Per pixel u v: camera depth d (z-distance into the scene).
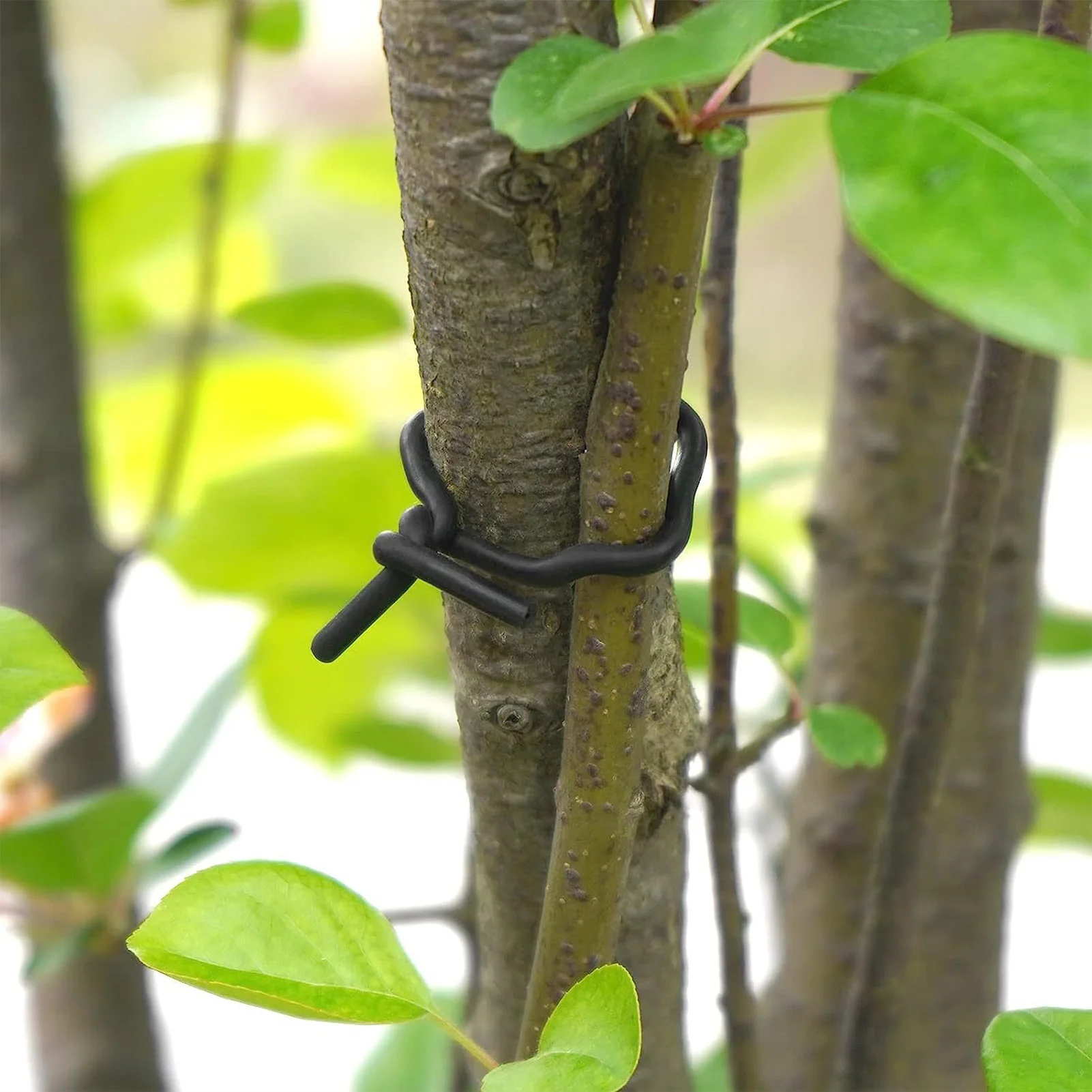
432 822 1.86
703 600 0.77
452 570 0.66
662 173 0.63
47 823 0.79
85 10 1.56
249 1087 1.54
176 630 2.09
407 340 1.28
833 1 0.63
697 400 1.60
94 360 1.30
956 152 0.61
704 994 1.52
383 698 1.24
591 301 0.65
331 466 0.96
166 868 0.80
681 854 0.71
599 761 0.67
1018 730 0.86
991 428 0.71
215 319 1.19
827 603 0.86
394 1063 1.08
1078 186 0.61
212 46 1.59
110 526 1.39
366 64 1.54
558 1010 0.65
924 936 0.88
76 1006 1.10
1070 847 1.12
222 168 0.98
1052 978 1.55
